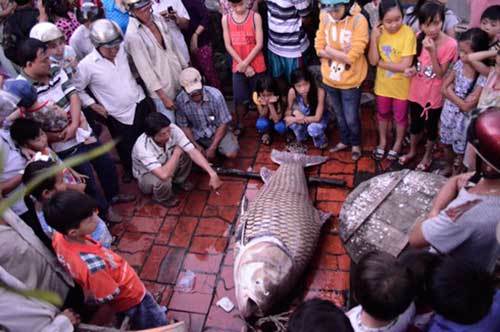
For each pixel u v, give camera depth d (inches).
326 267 156.4
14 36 183.6
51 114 151.4
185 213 182.4
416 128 178.7
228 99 240.1
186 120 196.5
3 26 194.2
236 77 208.8
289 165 183.2
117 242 173.9
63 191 109.8
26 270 115.1
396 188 146.1
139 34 178.9
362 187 151.3
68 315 116.8
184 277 159.0
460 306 78.7
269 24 199.8
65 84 160.4
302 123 199.2
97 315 146.3
